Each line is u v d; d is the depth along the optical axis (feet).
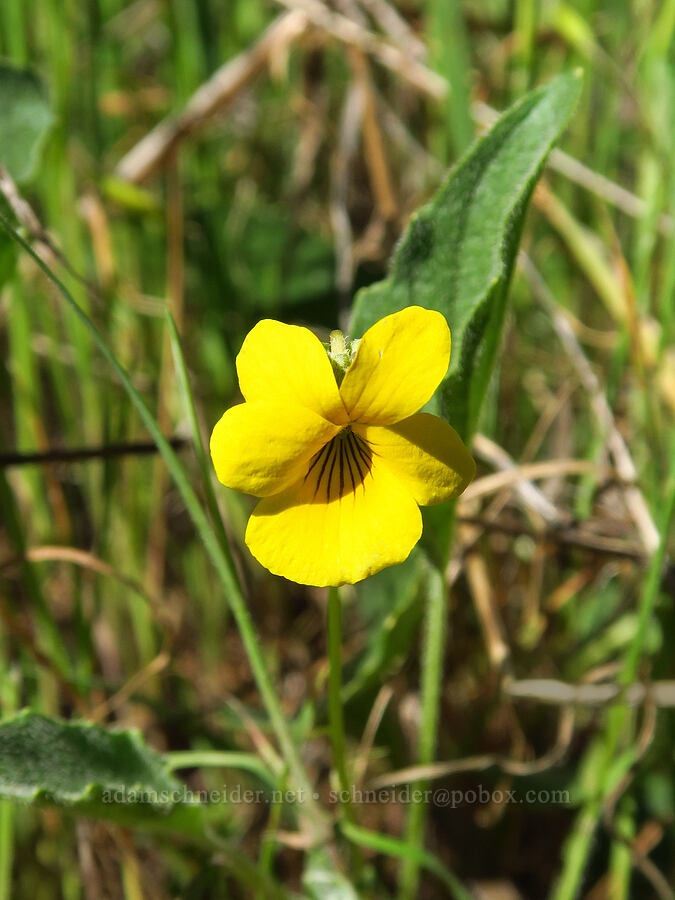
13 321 0.39
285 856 0.41
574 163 0.44
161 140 0.46
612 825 0.36
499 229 0.25
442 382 0.25
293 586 0.48
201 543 0.44
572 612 0.44
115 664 0.44
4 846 0.34
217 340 0.48
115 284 0.44
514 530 0.39
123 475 0.42
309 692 0.43
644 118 0.43
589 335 0.47
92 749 0.28
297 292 0.52
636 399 0.43
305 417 0.21
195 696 0.45
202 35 0.51
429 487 0.22
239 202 0.52
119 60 0.54
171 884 0.40
